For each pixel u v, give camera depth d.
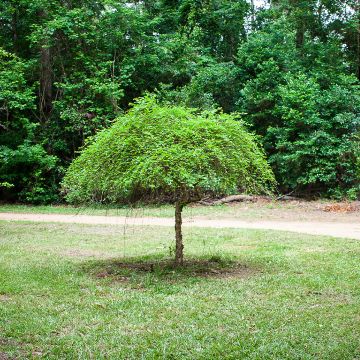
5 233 10.98
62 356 3.64
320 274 6.23
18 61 20.11
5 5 20.91
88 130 19.98
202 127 6.07
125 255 7.99
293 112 18.47
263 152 7.45
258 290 5.44
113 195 6.68
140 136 6.08
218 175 6.27
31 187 19.92
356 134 18.48
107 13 21.20
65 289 5.55
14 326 4.27
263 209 16.53
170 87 21.58
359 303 4.93
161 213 15.47
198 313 4.61
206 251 8.22
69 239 9.99
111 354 3.65
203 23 24.22
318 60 20.80
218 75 21.17
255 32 23.06
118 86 19.59
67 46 21.03
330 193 19.08
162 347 3.78
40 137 20.67
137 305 4.90
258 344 3.84
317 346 3.78
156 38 22.42
